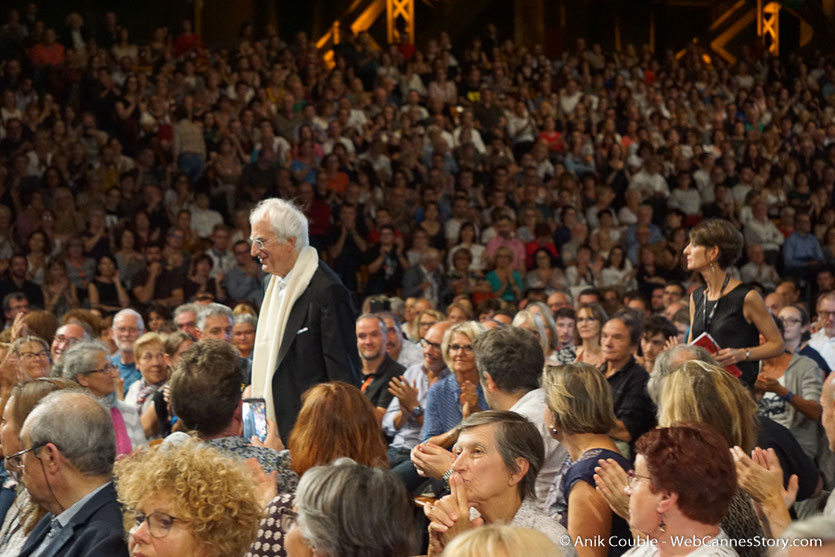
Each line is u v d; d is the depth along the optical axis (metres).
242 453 3.30
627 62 20.03
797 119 19.47
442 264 13.07
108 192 12.37
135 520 2.48
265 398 4.31
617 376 5.12
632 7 24.52
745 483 2.97
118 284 10.38
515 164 15.69
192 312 6.75
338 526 2.24
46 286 10.05
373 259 12.17
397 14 22.16
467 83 17.94
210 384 3.35
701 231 5.05
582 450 3.44
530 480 2.94
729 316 4.97
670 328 5.93
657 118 17.92
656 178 15.79
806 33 23.59
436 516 2.66
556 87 18.80
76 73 14.52
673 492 2.50
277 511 2.80
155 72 15.59
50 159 13.01
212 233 12.23
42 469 2.84
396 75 17.50
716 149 17.56
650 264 12.89
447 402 5.02
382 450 3.23
